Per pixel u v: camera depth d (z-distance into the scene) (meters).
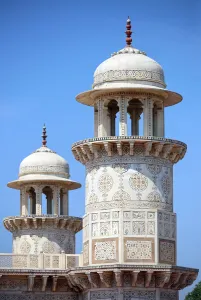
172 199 71.31
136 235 68.75
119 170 70.00
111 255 68.69
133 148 69.88
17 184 89.06
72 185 89.62
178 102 73.25
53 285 72.88
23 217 86.88
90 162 71.62
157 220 69.12
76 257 73.56
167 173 71.06
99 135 71.00
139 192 69.69
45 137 91.81
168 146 70.25
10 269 72.12
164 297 68.88
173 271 68.00
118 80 70.88
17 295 72.88
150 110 70.81
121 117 70.31
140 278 68.31
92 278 68.88
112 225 69.06
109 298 68.56
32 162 89.19
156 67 71.69
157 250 68.62
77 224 88.31
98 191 70.38
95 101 72.12
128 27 73.38
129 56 71.62
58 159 89.94
